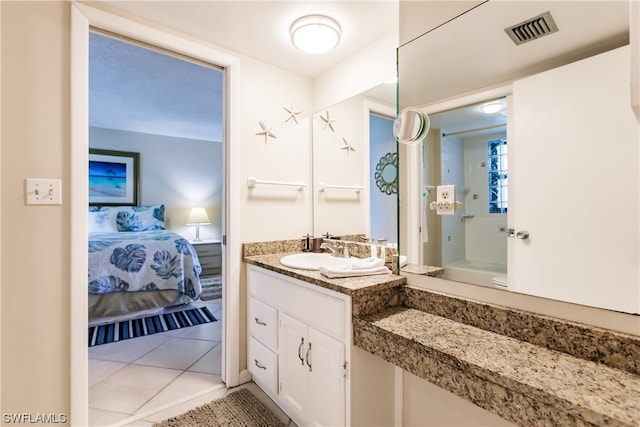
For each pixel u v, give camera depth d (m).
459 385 0.88
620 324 0.84
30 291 1.34
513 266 1.06
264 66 2.12
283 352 1.65
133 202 4.81
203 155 5.45
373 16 1.61
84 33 1.46
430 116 1.32
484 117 1.15
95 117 4.05
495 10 1.12
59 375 1.40
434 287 1.30
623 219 0.85
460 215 1.22
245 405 1.73
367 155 1.94
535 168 1.01
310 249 2.26
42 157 1.37
